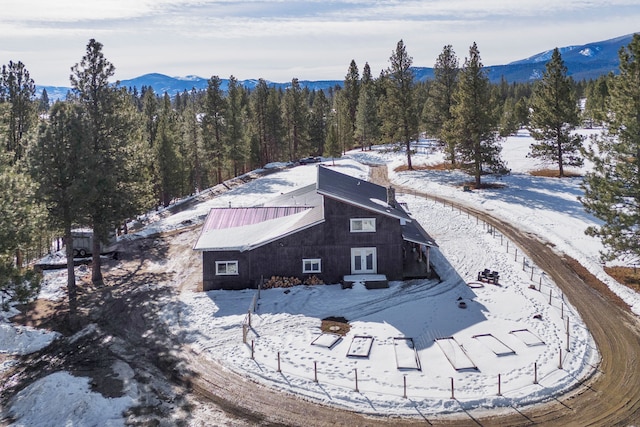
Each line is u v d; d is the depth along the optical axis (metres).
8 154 23.38
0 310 26.50
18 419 17.27
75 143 29.42
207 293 30.00
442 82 63.81
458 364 20.17
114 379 19.94
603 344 21.86
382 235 30.30
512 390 18.36
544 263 32.22
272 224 33.47
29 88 44.16
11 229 20.23
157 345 23.20
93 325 25.58
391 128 65.81
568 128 54.91
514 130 96.19
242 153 75.12
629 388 18.36
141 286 31.59
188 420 17.05
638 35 26.06
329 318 25.55
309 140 96.12
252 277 30.56
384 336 23.19
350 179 38.19
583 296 27.06
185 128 73.69
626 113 26.47
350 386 19.05
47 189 28.75
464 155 53.44
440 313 25.53
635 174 26.06
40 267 36.03
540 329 23.31
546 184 52.53
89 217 31.67
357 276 30.08
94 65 32.62
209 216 35.66
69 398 18.06
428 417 17.05
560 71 53.09
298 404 17.97
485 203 47.12
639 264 29.86
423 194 52.62
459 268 32.06
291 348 22.33
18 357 22.25
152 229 46.25
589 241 35.16
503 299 26.94
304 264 30.50
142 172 36.69
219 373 20.41
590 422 16.50
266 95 87.94
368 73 110.12
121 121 33.38
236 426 16.70
